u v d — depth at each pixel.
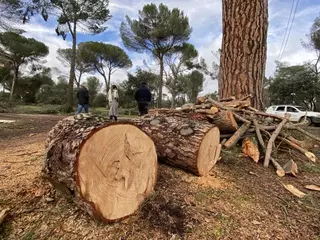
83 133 1.45
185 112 3.55
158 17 16.52
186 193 1.93
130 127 1.61
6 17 12.11
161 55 18.59
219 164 2.67
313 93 16.98
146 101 7.29
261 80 4.28
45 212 1.63
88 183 1.40
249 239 1.52
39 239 1.43
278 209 1.91
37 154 2.82
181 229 1.54
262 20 4.19
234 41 4.25
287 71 20.36
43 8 13.19
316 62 17.91
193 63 23.53
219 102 3.83
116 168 1.53
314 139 3.72
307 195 2.18
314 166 3.01
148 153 1.75
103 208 1.47
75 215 1.60
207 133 2.27
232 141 3.00
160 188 1.94
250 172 2.61
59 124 1.98
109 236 1.44
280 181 2.51
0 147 3.69
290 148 3.41
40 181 1.98
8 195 1.79
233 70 4.27
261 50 4.22
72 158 1.37
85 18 15.00
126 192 1.59
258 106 4.24
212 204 1.85
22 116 11.66
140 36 17.28
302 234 1.62
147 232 1.50
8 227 1.51
